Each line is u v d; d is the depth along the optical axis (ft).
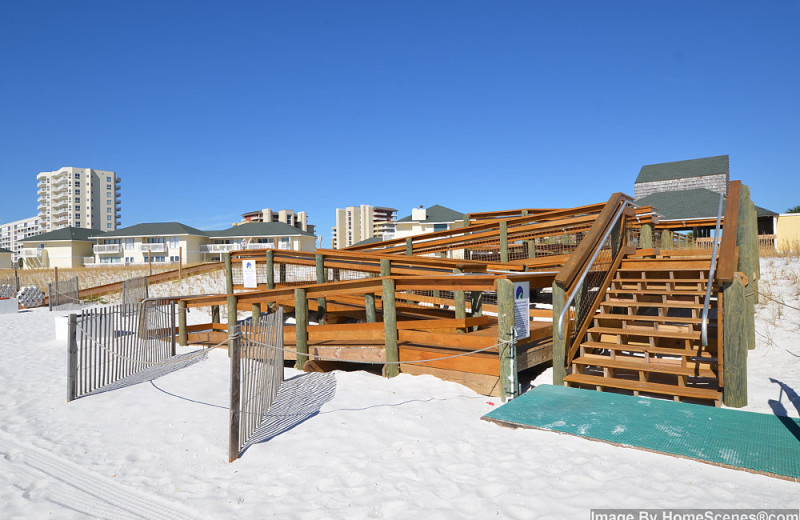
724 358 16.87
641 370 18.58
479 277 20.36
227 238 187.62
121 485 13.29
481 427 15.97
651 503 10.48
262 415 18.56
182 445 16.21
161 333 31.30
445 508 10.95
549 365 24.53
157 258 185.47
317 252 36.32
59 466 14.75
